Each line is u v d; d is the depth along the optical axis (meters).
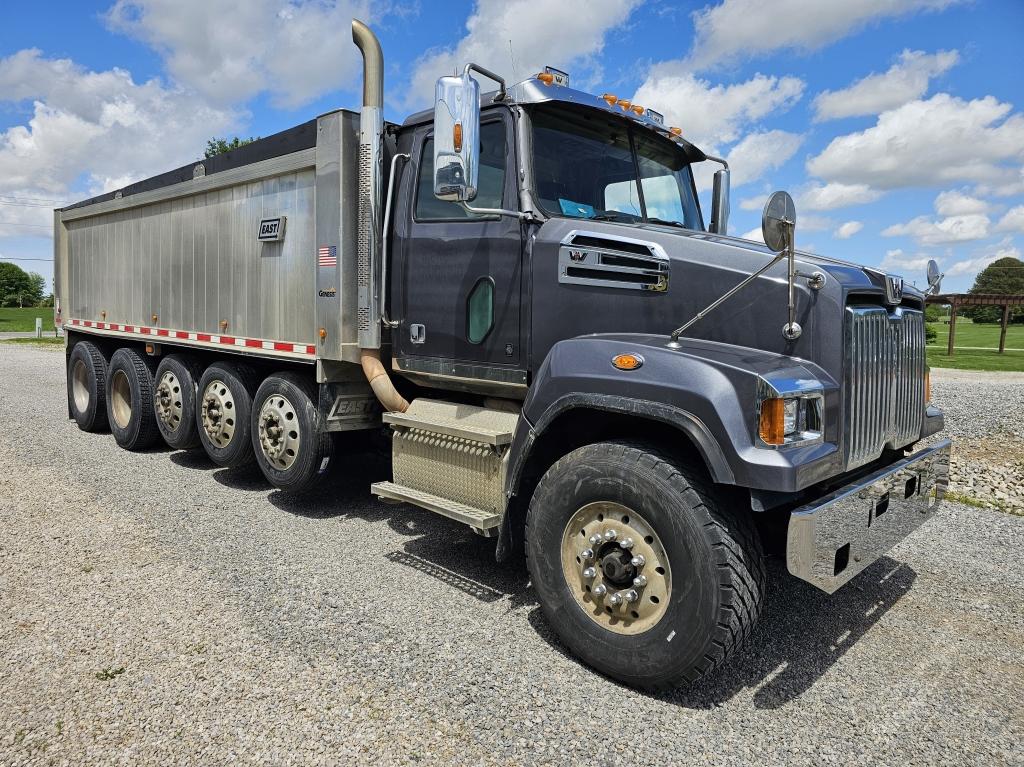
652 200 4.67
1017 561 4.57
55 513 5.16
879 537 3.19
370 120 4.50
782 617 3.75
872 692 3.02
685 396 2.85
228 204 5.92
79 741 2.55
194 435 6.64
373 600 3.80
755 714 2.83
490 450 3.80
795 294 3.06
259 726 2.66
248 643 3.28
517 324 3.88
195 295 6.42
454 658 3.20
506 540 3.59
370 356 4.64
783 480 2.60
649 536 2.91
